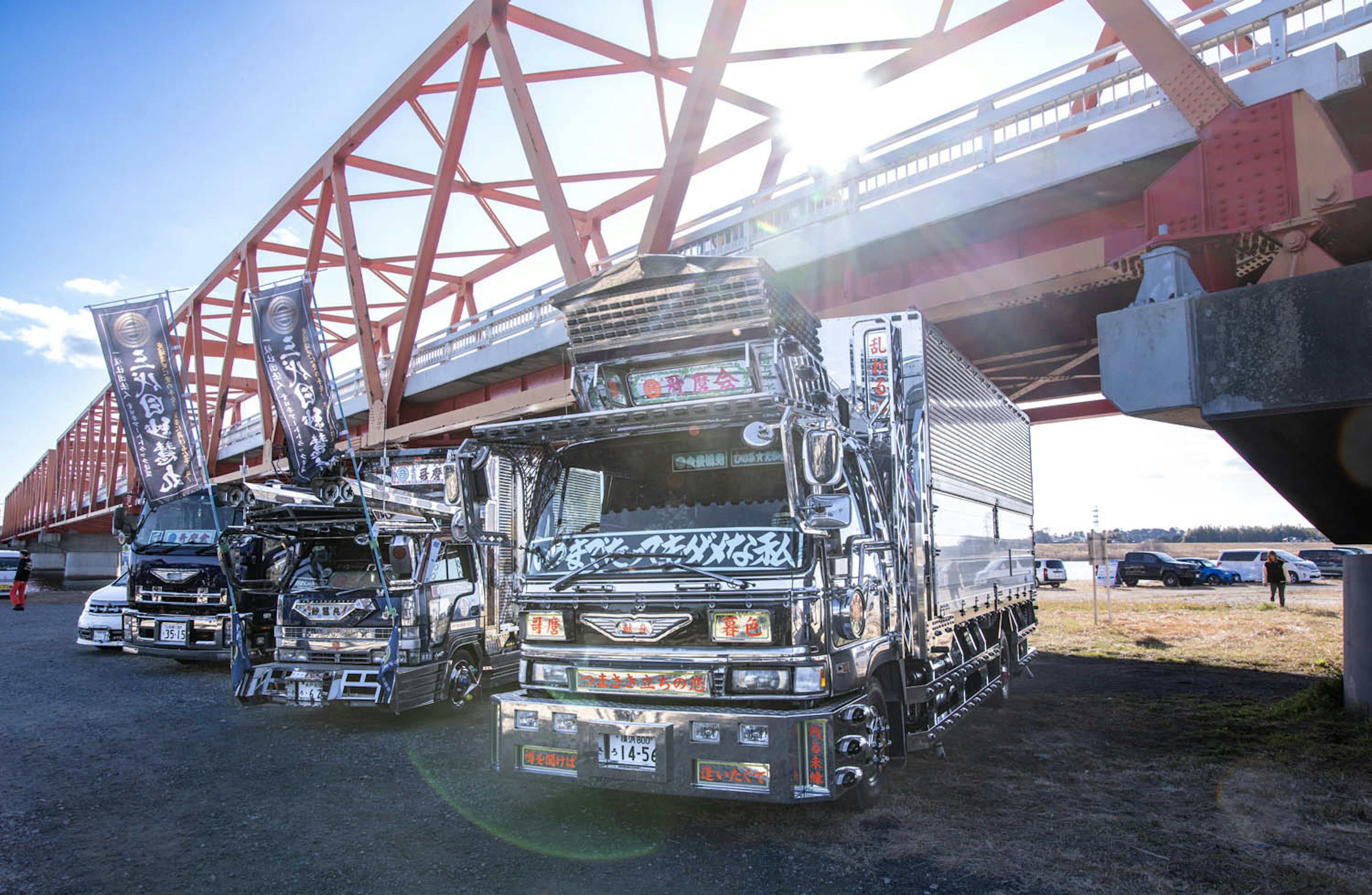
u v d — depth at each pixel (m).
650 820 5.26
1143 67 9.52
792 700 4.57
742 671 4.66
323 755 7.14
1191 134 9.38
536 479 5.66
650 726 4.67
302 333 12.84
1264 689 9.89
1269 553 22.55
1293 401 5.05
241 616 8.90
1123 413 5.66
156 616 12.06
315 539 8.95
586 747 4.83
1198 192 8.56
